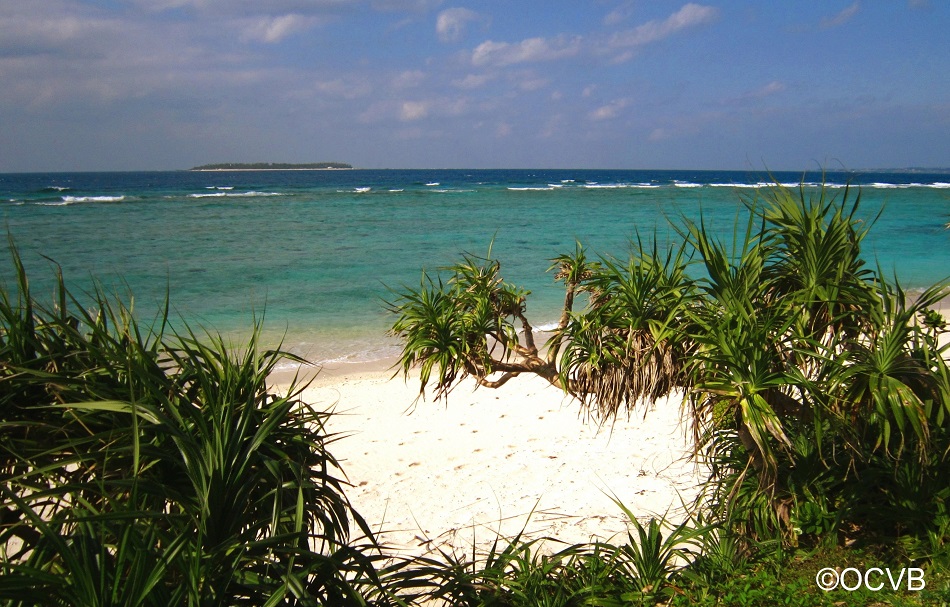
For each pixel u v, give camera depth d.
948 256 25.20
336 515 3.17
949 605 3.69
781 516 4.54
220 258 25.02
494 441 8.69
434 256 25.50
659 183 100.31
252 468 2.89
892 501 4.43
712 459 4.80
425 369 4.24
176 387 2.92
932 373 3.64
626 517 6.38
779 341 3.79
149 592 2.27
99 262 23.88
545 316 15.84
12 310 2.84
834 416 3.75
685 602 4.04
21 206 46.31
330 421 9.55
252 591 2.63
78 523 2.48
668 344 3.97
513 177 150.38
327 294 18.84
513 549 4.34
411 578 3.47
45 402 2.87
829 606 3.87
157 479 2.81
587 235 31.27
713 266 3.85
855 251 4.23
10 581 2.13
